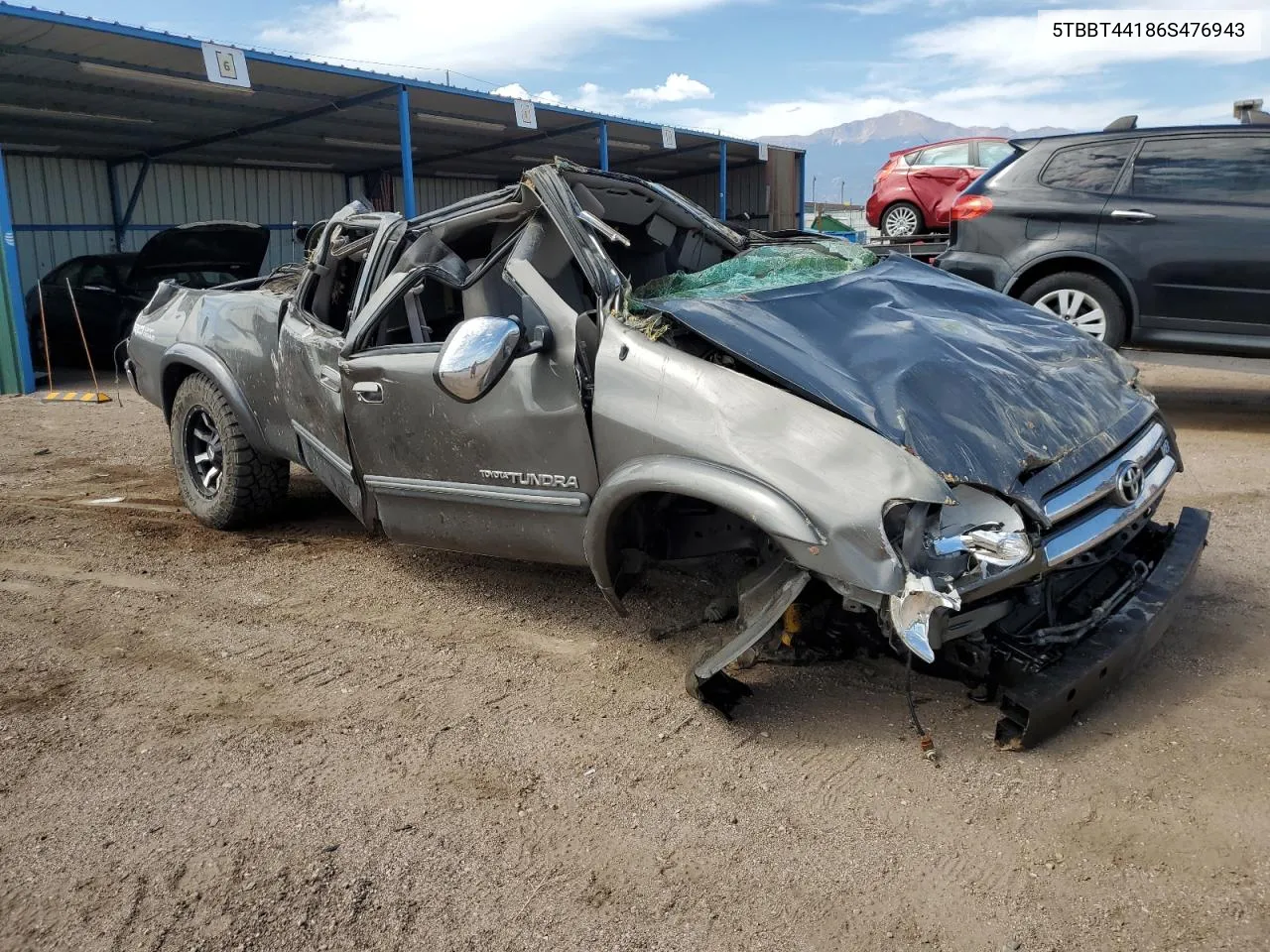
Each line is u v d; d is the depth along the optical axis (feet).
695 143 73.00
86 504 20.04
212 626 13.71
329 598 14.62
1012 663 9.23
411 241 13.96
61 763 10.23
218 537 17.71
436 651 12.68
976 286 13.74
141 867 8.50
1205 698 10.39
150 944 7.58
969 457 9.07
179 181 69.62
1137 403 11.54
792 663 11.19
